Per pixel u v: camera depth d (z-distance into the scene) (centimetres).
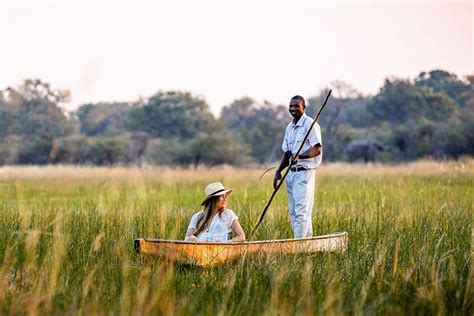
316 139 1670
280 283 1223
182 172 5219
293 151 1703
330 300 1114
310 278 1252
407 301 1175
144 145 10381
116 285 1252
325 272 1333
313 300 1159
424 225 1814
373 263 1388
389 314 1127
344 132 9225
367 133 9650
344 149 8900
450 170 4097
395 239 1627
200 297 1188
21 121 9681
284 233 1816
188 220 1908
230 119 13350
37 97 9950
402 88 10225
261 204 2484
